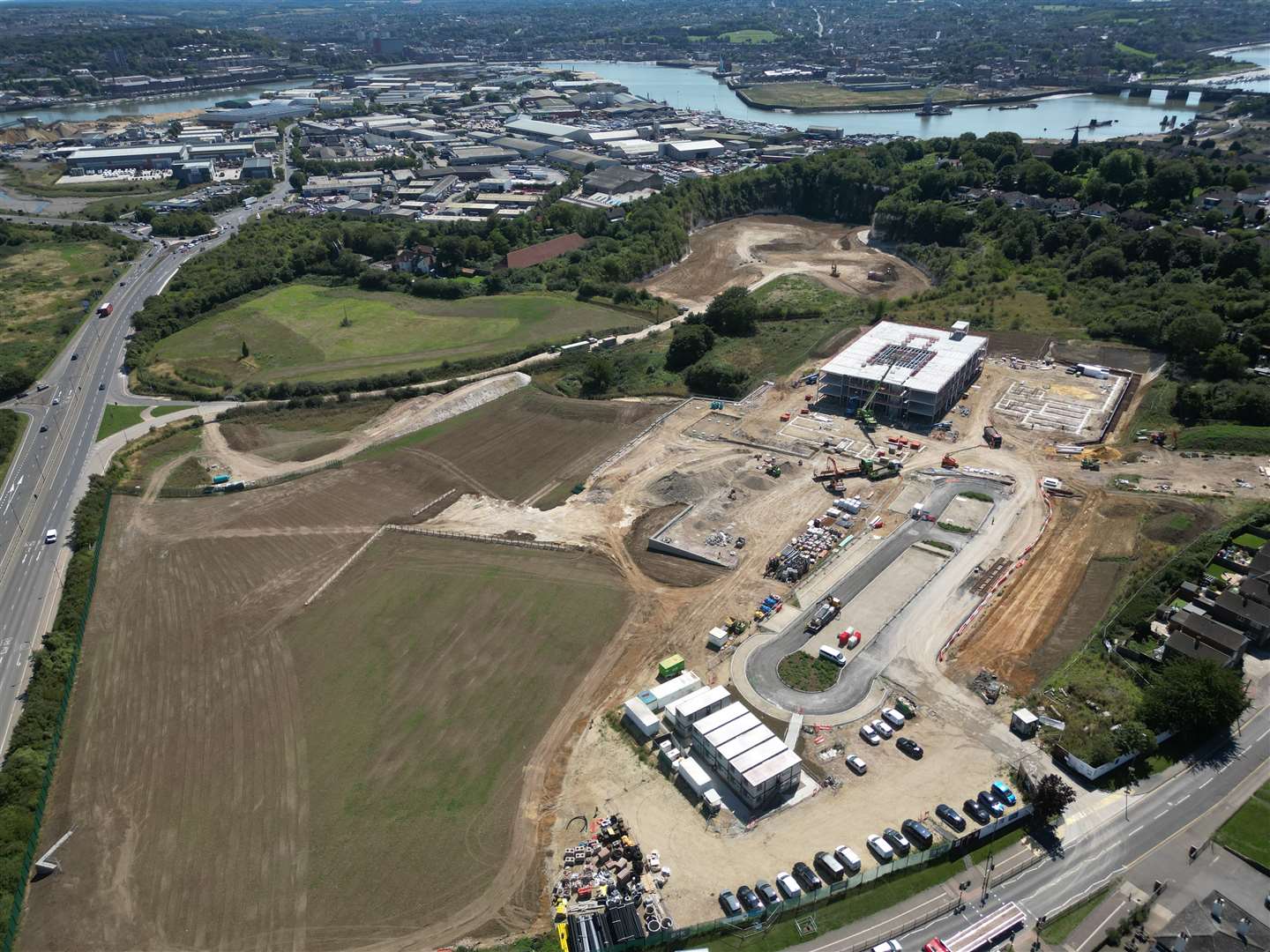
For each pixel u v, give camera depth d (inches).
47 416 7126.0
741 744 3535.9
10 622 4724.4
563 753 3705.7
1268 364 6658.5
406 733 3821.4
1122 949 2819.9
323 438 6663.4
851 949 2861.7
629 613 4559.5
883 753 3629.4
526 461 6190.9
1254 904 2942.9
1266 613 4050.2
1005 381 6968.5
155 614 4687.5
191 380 7657.5
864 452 6038.4
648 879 3157.0
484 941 2955.2
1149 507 5137.8
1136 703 3735.2
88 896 3152.1
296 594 4810.5
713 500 5575.8
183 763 3703.3
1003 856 3161.9
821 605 4507.9
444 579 4901.6
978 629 4313.5
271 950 2938.0
